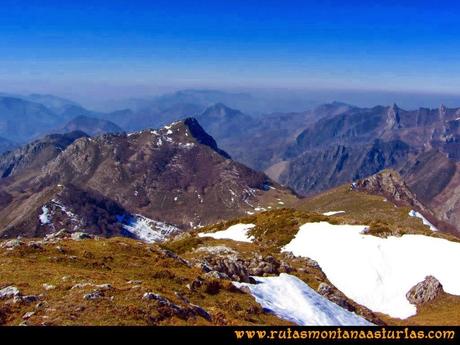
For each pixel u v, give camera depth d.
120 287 30.08
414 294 64.12
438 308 61.31
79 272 33.41
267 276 50.28
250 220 102.00
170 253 45.50
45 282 30.27
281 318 36.34
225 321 29.92
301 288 46.38
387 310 63.12
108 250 42.00
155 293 29.58
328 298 48.16
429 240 75.44
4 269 32.72
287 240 84.19
